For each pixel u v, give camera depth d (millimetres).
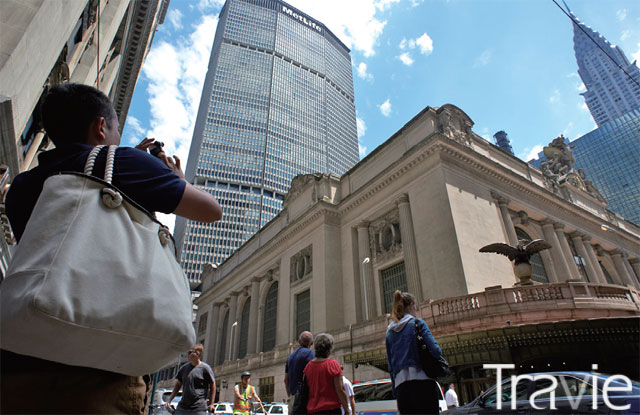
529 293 18750
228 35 168875
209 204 1859
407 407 4332
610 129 129625
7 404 1247
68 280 1177
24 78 7379
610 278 46812
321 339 5820
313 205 39656
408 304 5191
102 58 18594
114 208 1455
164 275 1484
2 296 1177
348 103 195375
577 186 47875
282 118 157875
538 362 16438
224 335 57406
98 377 1430
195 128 161125
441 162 30297
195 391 6594
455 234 27281
